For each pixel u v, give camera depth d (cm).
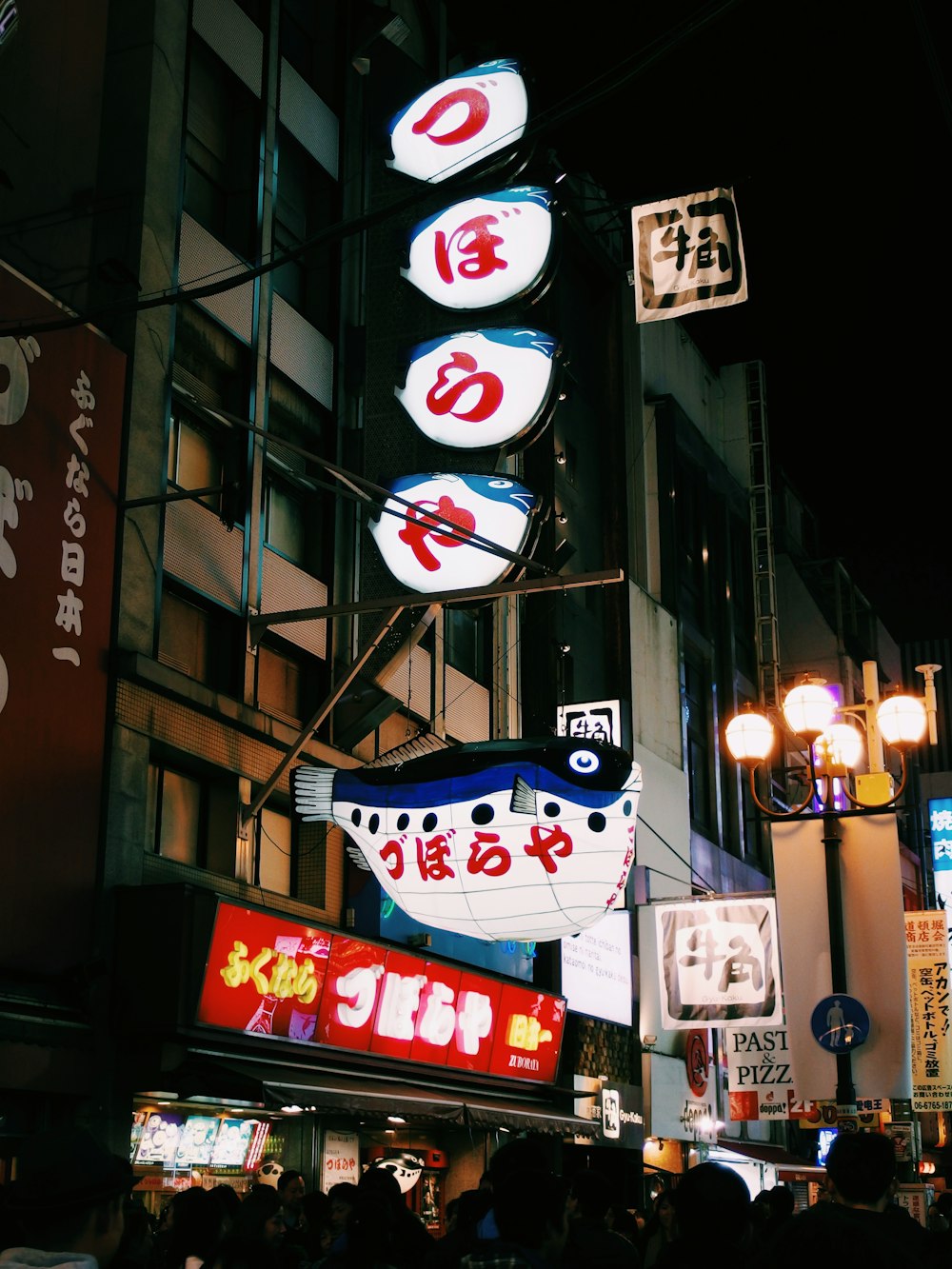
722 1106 3381
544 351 2105
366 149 2369
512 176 2227
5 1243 364
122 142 1798
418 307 2222
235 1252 580
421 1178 2133
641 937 3005
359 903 2003
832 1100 1329
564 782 1470
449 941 2181
